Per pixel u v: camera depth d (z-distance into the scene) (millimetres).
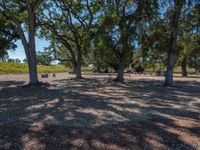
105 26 25969
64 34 33844
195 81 31438
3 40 25453
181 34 24828
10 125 8336
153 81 30656
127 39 24969
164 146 6707
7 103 12688
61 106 11656
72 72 60188
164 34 22656
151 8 22406
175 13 22094
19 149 6465
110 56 27578
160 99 14508
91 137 7273
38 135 7391
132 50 26000
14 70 55844
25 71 59469
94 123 8641
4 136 7305
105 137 7281
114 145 6750
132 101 13523
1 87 21031
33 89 19266
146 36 23516
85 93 16984
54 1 28781
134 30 24281
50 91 17953
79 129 7938
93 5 29156
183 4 21484
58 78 36625
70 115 9758
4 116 9609
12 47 26500
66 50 39812
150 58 27844
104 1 28125
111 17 25609
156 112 10609
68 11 31000
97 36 26500
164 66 35750
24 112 10336
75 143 6852
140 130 7918
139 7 22781
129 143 6883
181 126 8414
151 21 22781
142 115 9953
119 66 28625
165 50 23312
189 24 23109
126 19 25297
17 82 27109
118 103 12727
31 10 20656
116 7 26047
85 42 29656
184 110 11188
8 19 23125
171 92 18219
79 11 30578
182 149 6535
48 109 10922
